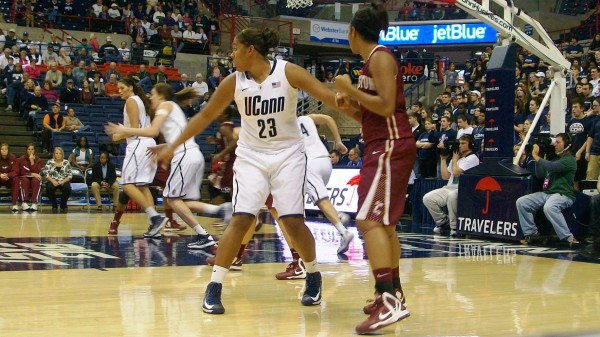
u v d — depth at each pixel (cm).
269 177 545
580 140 1366
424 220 1501
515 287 675
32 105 2111
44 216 1502
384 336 460
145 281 673
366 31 491
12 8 2748
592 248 1052
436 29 2880
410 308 561
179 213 924
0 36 2450
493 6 2922
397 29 2952
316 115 883
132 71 2602
